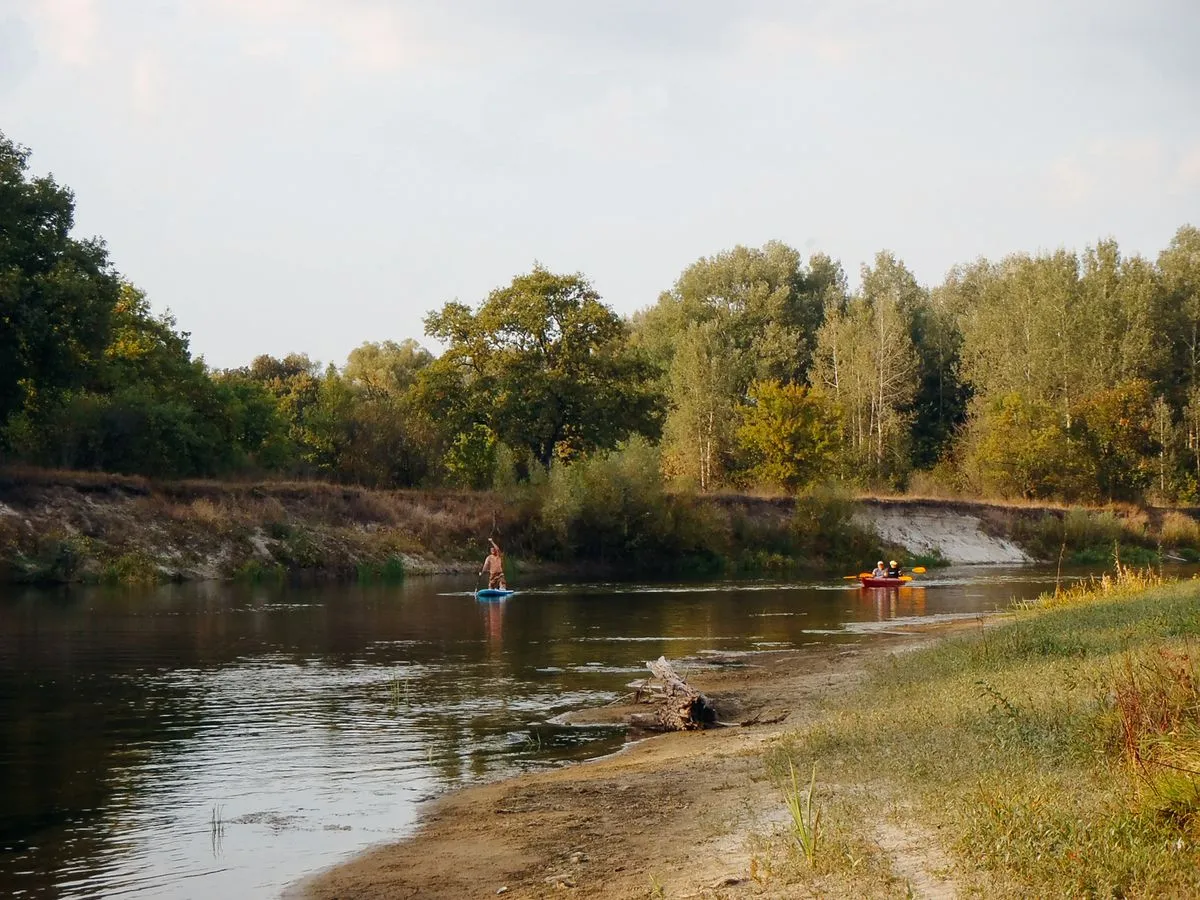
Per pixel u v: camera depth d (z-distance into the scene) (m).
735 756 13.95
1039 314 97.06
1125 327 96.94
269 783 13.24
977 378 100.44
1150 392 94.31
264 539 48.59
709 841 9.76
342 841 10.84
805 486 71.94
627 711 18.20
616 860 9.61
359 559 50.62
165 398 57.12
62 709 17.95
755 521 66.12
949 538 72.19
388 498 55.94
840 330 99.88
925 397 110.12
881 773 11.33
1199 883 7.11
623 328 71.88
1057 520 76.31
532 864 9.77
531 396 66.69
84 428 50.06
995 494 85.38
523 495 59.22
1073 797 9.09
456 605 37.41
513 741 15.91
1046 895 7.09
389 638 27.81
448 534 55.31
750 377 100.38
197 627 29.25
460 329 67.81
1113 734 10.98
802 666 23.39
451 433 66.38
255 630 28.97
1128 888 7.14
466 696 19.59
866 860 8.29
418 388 67.31
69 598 36.34
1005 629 23.70
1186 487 91.19
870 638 28.53
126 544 44.12
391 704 18.73
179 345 60.28
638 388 73.88
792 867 8.35
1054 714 12.63
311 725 16.86
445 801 12.43
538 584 49.47
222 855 10.41
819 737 13.59
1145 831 8.05
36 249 43.66
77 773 13.66
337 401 64.94
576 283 69.06
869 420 97.31
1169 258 108.19
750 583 50.91
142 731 16.25
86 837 10.98
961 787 9.95
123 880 9.68
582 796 12.23
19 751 14.87
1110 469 86.50
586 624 31.78
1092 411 88.69
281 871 9.91
